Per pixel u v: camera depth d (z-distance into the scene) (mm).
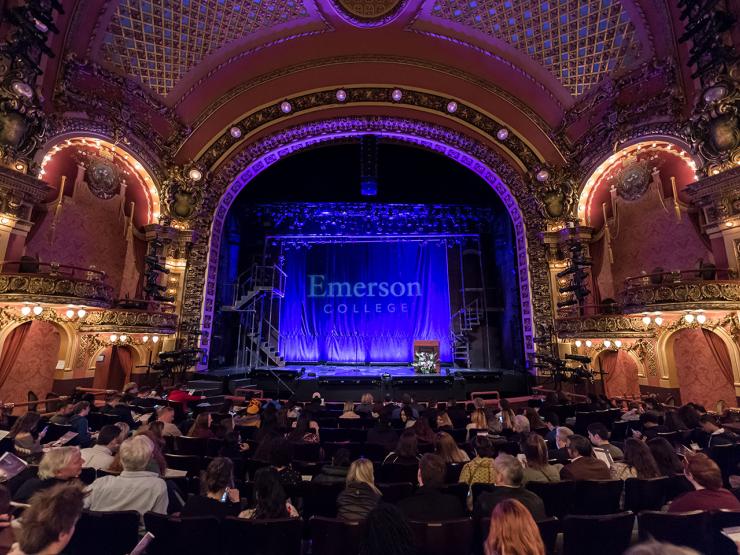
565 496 3826
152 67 14664
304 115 18125
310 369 18594
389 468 4750
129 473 3475
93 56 13148
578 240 15375
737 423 8023
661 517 2889
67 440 5590
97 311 12594
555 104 15836
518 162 17328
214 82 16141
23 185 10453
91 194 13539
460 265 20891
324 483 4043
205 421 6559
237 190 18297
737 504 3123
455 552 2906
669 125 12344
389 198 21125
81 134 12875
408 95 17938
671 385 12094
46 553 1908
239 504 3818
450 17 15078
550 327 15688
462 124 17859
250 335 19016
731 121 10117
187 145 16750
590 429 5383
